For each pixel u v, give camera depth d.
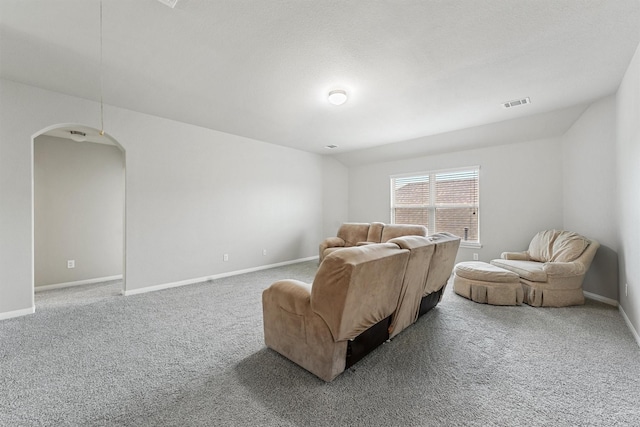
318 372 1.77
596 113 3.29
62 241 4.20
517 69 2.54
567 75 2.65
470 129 4.29
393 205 5.90
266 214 5.32
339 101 3.01
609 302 3.15
